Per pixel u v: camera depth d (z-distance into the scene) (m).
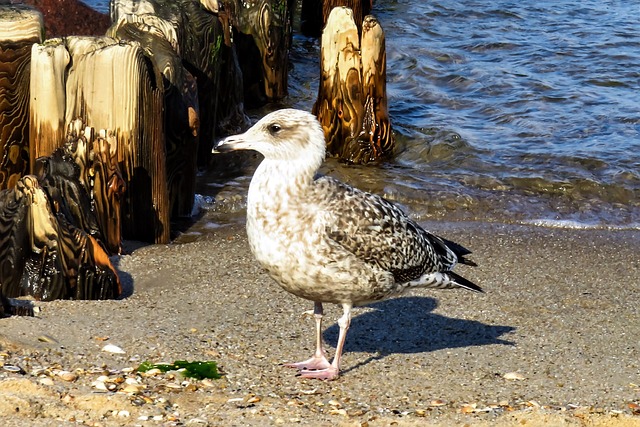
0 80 10.18
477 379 7.34
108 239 10.11
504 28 21.02
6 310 8.12
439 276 7.60
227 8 16.36
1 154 10.38
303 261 6.86
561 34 20.45
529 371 7.55
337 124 14.27
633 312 9.04
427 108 16.36
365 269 6.99
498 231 11.50
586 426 6.46
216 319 8.33
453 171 13.65
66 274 8.76
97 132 10.05
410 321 8.55
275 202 6.83
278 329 8.19
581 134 15.02
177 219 11.67
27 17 10.23
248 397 6.75
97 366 7.05
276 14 16.80
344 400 6.83
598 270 10.23
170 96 11.23
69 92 10.06
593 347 8.13
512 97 16.78
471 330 8.42
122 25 11.76
